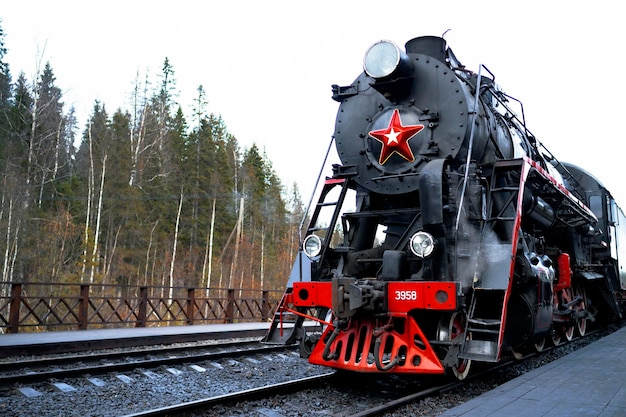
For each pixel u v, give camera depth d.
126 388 6.55
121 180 31.86
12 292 10.37
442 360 6.05
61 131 31.80
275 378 7.47
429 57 7.25
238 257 38.91
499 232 6.85
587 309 12.63
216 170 40.06
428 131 7.01
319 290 6.53
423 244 6.07
